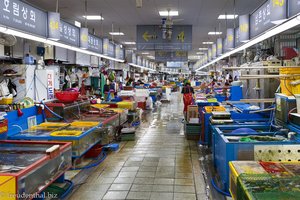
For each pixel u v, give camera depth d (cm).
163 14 1024
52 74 922
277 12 443
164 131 846
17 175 254
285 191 194
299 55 720
